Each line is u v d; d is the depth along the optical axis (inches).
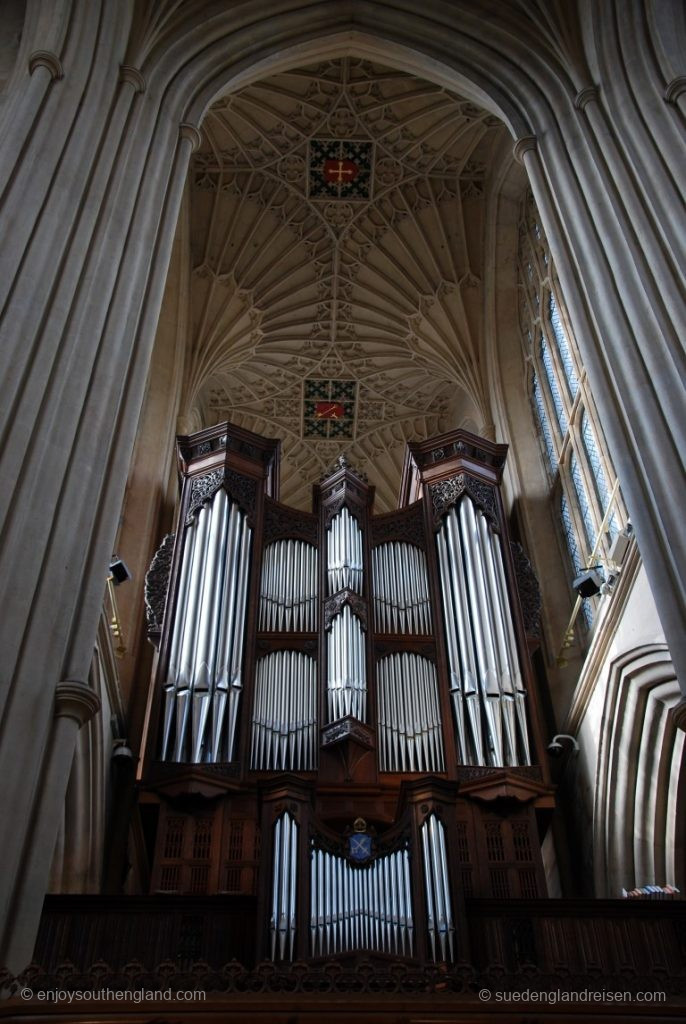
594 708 556.4
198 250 839.7
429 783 411.8
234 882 446.3
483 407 811.4
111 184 458.0
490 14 591.2
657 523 380.5
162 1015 244.4
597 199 475.2
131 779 573.0
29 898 288.8
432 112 792.9
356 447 975.6
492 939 400.2
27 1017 239.1
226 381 920.9
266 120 802.2
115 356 409.7
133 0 534.3
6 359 359.9
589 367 437.7
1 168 411.2
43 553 341.1
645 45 503.5
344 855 394.6
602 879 529.7
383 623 563.2
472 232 847.7
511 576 589.0
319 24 603.5
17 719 307.7
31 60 460.1
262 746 498.3
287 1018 247.0
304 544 606.9
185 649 527.2
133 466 731.4
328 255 866.1
